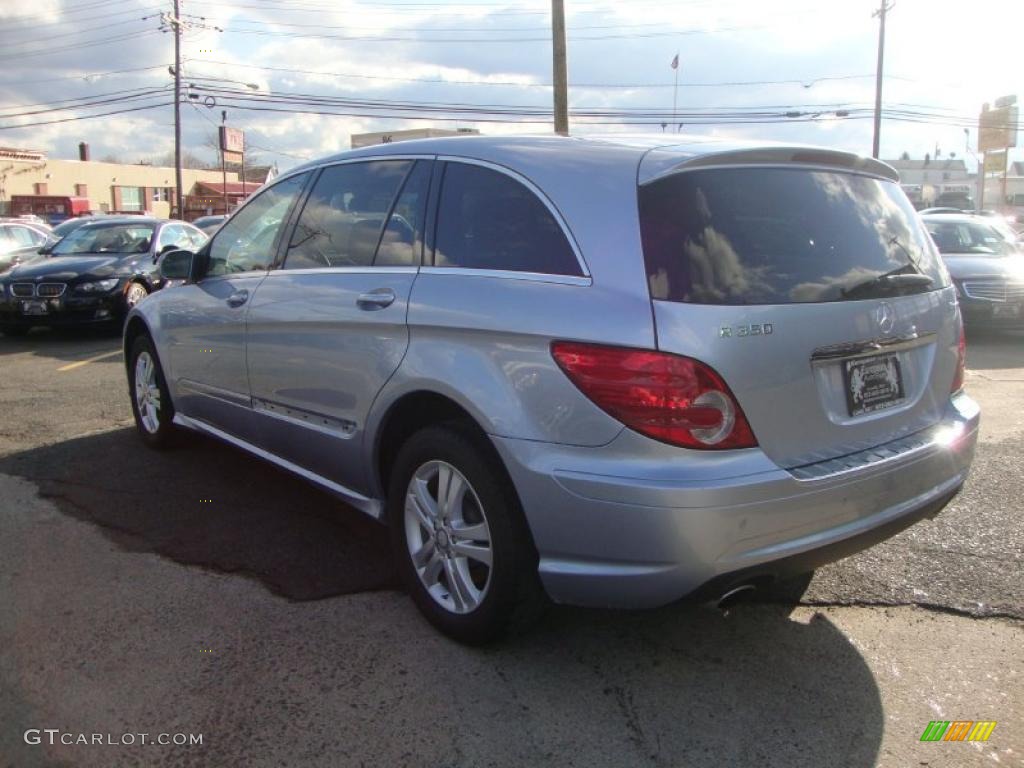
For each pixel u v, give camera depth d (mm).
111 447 5707
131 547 4051
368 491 3646
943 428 3252
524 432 2773
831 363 2842
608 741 2652
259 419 4277
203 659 3082
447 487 3162
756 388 2609
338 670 3025
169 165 81562
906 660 3125
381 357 3340
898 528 3010
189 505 4613
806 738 2672
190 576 3750
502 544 2928
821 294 2820
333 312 3598
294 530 4277
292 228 4207
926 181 83312
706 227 2721
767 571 2656
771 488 2576
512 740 2656
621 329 2594
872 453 2914
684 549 2531
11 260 14531
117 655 3104
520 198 3074
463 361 2988
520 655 3148
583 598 2760
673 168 2779
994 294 10211
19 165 53125
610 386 2586
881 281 3018
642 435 2551
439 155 3498
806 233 2938
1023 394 7496
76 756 2559
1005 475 5172
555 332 2713
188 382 4961
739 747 2629
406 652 3150
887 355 3041
